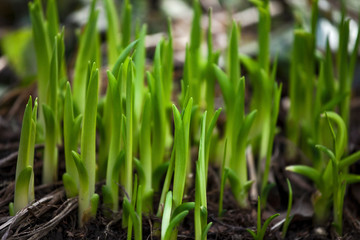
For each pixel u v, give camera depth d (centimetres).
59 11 77
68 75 58
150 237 43
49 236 42
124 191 42
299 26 50
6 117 56
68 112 41
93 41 45
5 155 49
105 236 43
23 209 42
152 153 45
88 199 43
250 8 81
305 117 50
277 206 48
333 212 46
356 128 56
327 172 45
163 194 43
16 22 84
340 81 48
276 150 50
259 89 50
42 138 47
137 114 45
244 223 46
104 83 57
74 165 43
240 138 45
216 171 49
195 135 49
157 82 42
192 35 46
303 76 50
